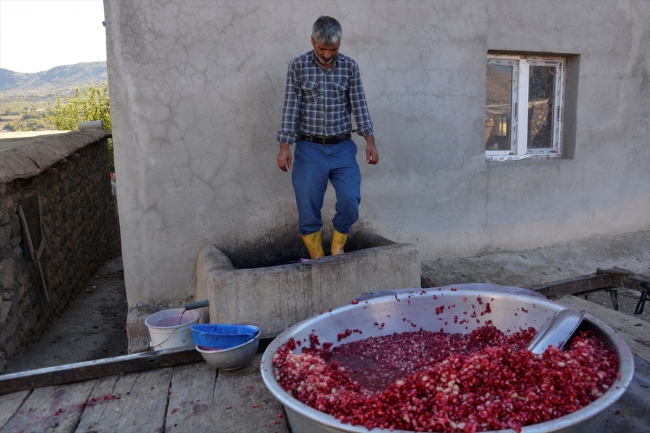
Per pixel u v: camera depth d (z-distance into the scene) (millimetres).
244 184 4000
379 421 1441
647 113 5629
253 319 3074
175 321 3258
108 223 10250
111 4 3529
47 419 1912
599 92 5309
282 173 4102
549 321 2031
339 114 3492
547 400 1484
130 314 3717
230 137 3920
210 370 2285
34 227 5223
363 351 2182
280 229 4148
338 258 3301
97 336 5250
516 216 5074
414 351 2170
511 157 5191
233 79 3875
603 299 4938
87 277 7844
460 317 2379
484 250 4973
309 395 1651
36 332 5016
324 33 3121
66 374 2182
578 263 5074
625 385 1507
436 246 4754
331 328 2240
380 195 4477
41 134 7883
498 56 4984
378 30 4289
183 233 3883
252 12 3869
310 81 3371
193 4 3707
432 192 4668
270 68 3969
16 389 2125
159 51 3664
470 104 4715
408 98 4465
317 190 3537
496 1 4676
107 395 2078
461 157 4742
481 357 1627
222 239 3988
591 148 5367
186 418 1897
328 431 1455
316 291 3203
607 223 5586
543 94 5273
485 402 1513
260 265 4117
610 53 5289
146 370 2295
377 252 3402
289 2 3967
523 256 5051
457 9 4539
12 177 4219
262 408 1951
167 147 3766
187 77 3754
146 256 3826
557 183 5230
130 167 3711
